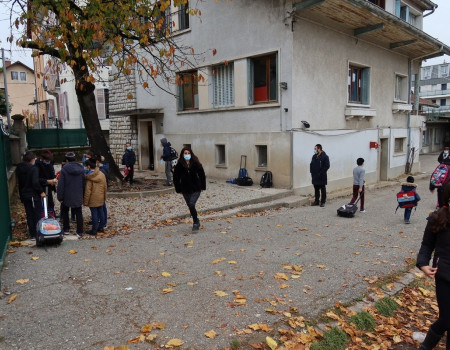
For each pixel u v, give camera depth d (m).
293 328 3.98
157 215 8.95
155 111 16.41
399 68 18.19
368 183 16.38
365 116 15.45
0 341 3.54
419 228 8.66
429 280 5.74
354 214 10.12
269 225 8.51
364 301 4.77
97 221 7.26
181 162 7.46
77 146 21.77
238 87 13.30
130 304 4.34
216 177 14.52
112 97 19.64
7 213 6.56
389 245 7.21
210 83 14.37
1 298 4.42
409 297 5.17
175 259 5.92
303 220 9.21
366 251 6.75
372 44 15.71
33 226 7.06
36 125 35.56
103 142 12.24
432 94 67.50
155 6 9.34
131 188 11.80
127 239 6.99
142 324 3.91
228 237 7.32
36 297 4.46
